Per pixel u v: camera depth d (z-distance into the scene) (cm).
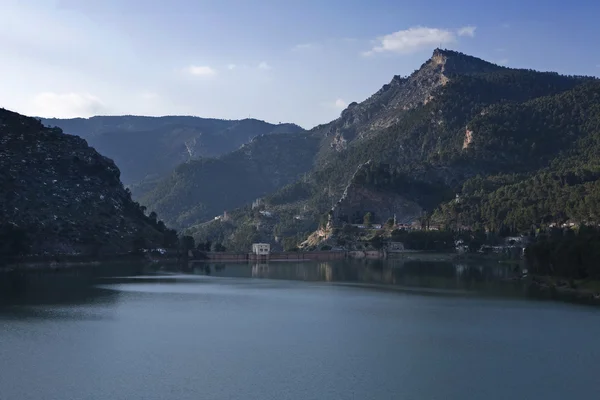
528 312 19200
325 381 11869
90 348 13962
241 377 12050
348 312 19225
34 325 16225
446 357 13538
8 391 11088
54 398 10800
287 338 15288
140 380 11775
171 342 14675
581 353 13925
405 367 12794
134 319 17450
